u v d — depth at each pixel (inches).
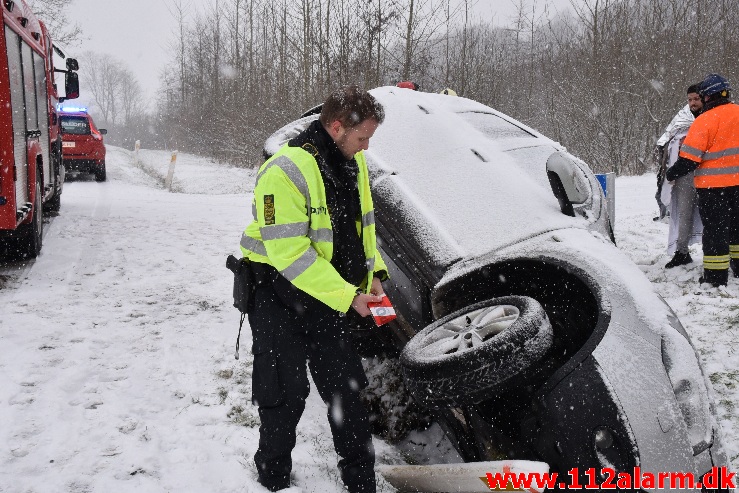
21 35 268.2
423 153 162.1
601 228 145.7
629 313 110.0
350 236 109.5
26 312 204.8
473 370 102.0
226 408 148.6
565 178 142.8
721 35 806.5
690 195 246.4
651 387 99.8
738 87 753.0
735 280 235.5
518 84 936.9
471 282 129.3
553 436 100.2
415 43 694.5
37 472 118.3
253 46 1101.7
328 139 105.5
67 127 690.8
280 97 914.7
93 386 155.3
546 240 131.6
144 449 128.2
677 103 750.5
